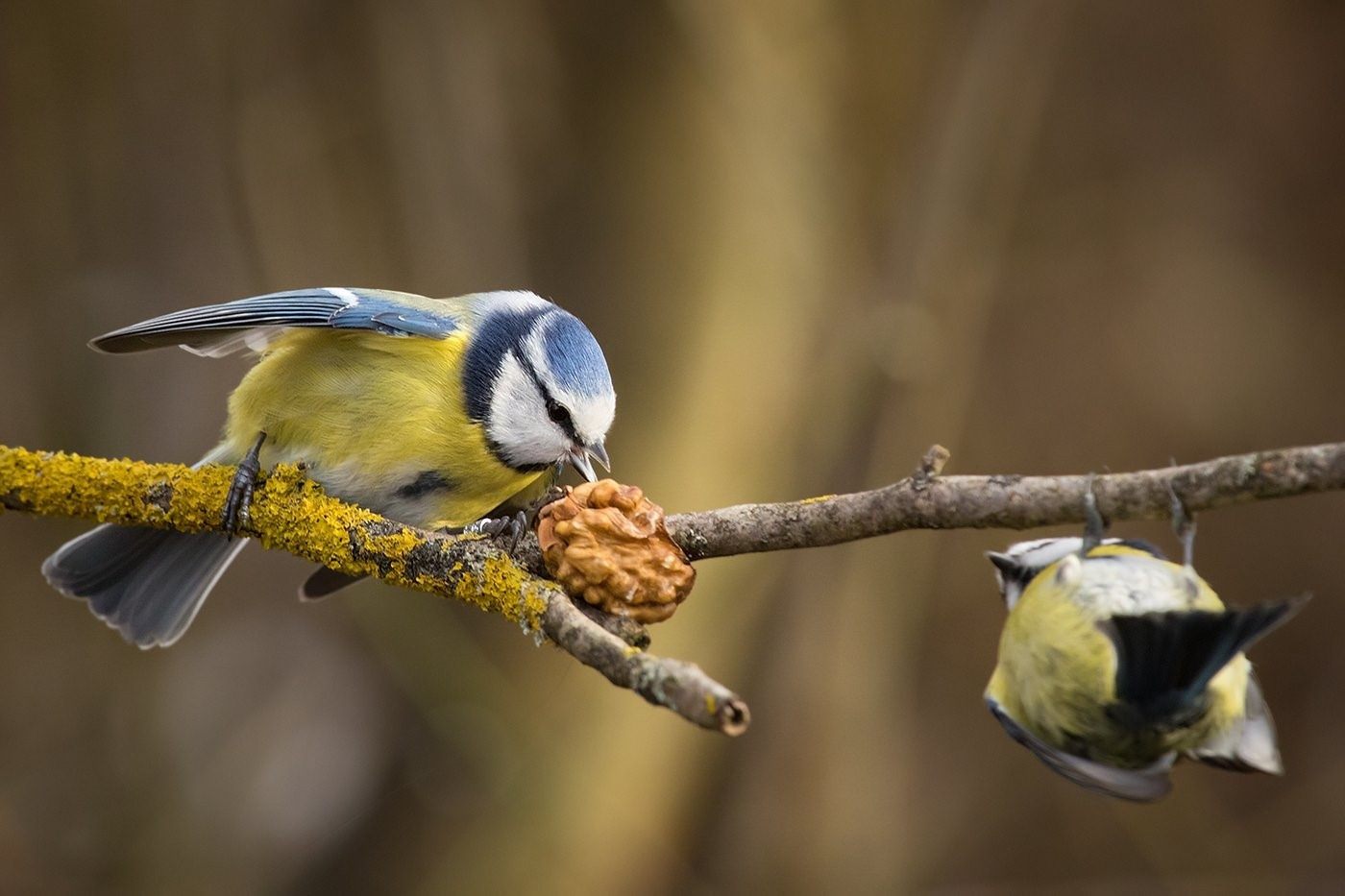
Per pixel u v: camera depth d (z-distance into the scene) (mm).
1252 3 13555
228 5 11000
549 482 7297
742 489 10344
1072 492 4344
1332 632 12344
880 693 10984
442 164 10680
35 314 11094
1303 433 12844
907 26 10938
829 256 10648
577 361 6973
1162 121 13664
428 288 10539
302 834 10484
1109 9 13664
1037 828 11773
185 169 11195
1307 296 13250
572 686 9758
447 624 9703
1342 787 11609
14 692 10914
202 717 11062
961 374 11148
